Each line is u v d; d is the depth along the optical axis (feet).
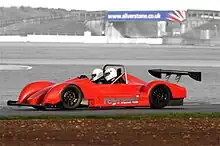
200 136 59.11
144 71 207.10
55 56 311.88
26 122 68.95
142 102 94.12
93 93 90.74
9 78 169.07
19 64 234.79
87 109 91.56
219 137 58.65
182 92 96.89
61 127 64.69
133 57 314.35
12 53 341.62
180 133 60.90
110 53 358.43
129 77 96.12
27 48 424.05
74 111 87.35
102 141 55.62
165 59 300.61
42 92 89.40
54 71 199.00
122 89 93.30
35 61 260.21
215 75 197.06
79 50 398.42
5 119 72.84
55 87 88.07
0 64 233.35
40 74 185.37
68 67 220.02
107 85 92.48
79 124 67.51
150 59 296.51
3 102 108.37
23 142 54.49
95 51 385.70
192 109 94.12
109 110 90.48
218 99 119.85
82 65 233.76
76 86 89.45
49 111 87.30
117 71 95.71
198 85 157.38
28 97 90.17
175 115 77.97
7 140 55.57
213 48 517.55
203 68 233.76
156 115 77.71
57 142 54.75
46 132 60.80
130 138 57.47
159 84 94.94
